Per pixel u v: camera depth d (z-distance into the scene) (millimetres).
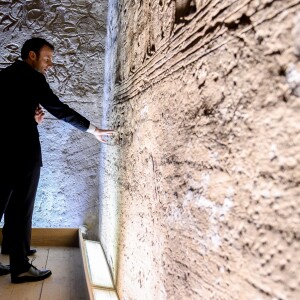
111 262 2488
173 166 1101
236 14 744
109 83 2965
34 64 2072
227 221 742
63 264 2504
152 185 1365
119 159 2256
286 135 575
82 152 3490
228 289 731
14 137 1899
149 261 1383
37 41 2061
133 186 1766
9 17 3326
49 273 2223
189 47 993
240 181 698
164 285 1157
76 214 3488
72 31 3455
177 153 1065
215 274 791
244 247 674
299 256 534
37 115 2260
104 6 3506
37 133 2041
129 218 1853
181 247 1010
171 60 1151
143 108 1564
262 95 639
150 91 1436
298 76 555
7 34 3322
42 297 1925
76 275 2291
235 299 703
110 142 2703
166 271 1143
